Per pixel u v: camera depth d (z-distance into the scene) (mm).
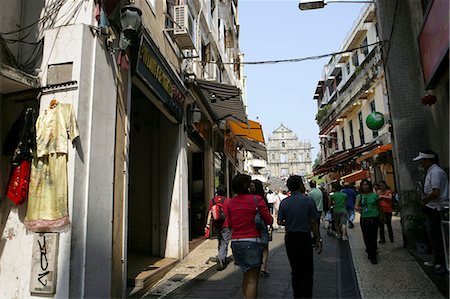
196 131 10312
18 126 4461
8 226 4352
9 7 4742
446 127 5906
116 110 5219
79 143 4293
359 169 20656
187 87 9023
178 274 6543
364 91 20000
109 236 4766
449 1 4445
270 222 4043
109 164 4891
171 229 7938
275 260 7332
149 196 8492
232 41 19281
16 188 4195
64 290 3941
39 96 4500
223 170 15344
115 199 5109
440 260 4684
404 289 4789
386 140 16656
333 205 9727
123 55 5398
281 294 5000
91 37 4672
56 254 4008
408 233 7055
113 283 4848
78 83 4363
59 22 4805
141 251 8234
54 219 4023
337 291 5059
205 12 12297
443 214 4633
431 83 6035
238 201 4176
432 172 4793
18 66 4629
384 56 8289
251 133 15461
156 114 8750
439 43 5086
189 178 11695
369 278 5430
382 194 8656
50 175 4125
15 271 4207
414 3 7340
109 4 5039
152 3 7195
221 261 6695
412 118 7605
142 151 8742
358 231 10781
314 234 4629
